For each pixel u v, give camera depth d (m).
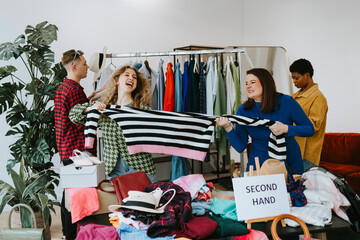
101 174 2.42
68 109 3.10
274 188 1.88
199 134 2.67
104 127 2.65
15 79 4.38
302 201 1.97
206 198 2.11
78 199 2.20
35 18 4.49
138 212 1.83
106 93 2.89
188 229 1.70
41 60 3.54
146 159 2.71
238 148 2.56
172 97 3.59
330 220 1.85
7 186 3.17
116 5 5.09
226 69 3.85
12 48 3.36
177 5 5.72
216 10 6.21
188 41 5.88
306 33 5.33
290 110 2.41
